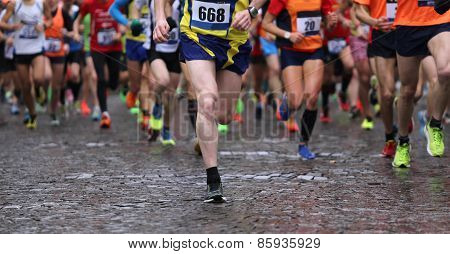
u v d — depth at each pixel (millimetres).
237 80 21141
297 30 29281
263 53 43875
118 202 20734
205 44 20391
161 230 17547
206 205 20203
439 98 24172
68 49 49844
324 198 21062
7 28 39656
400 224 17906
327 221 18250
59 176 25297
